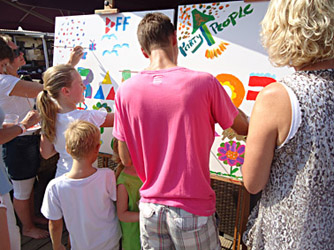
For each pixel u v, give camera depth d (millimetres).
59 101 1618
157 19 1075
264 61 1465
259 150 858
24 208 2168
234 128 1152
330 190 824
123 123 1089
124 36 1912
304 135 788
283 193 860
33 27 4777
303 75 820
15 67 2027
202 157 1029
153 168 1060
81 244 1528
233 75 1554
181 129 969
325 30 735
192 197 996
